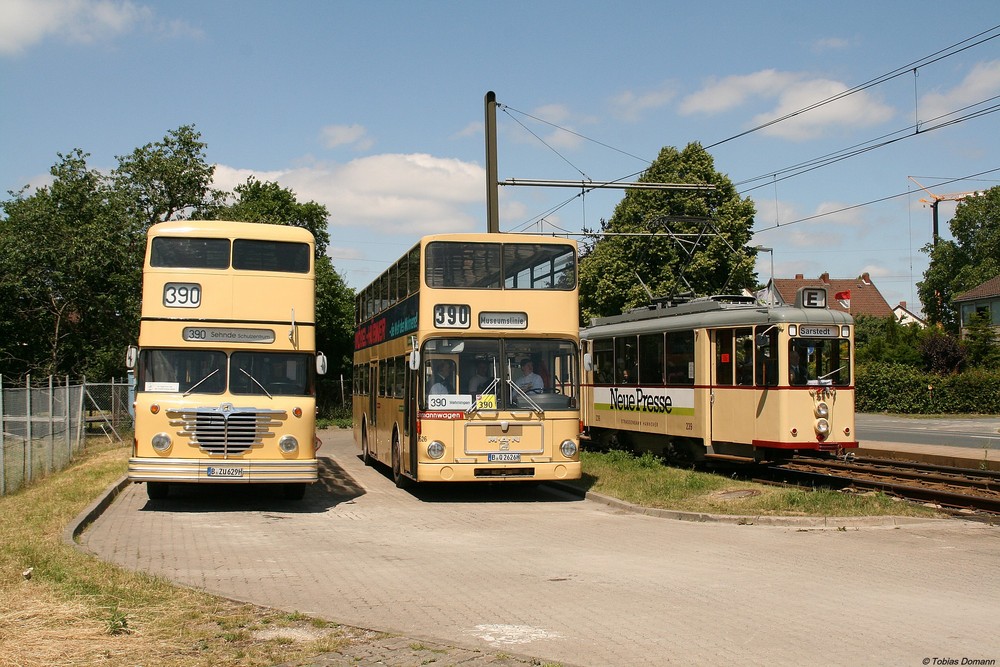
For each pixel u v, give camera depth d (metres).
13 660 6.09
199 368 14.42
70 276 33.88
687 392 20.06
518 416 15.48
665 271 44.00
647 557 10.33
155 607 7.57
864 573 9.28
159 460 13.92
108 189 36.41
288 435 14.36
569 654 6.44
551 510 14.81
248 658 6.26
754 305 19.27
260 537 11.84
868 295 100.50
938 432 32.62
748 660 6.26
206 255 14.71
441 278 15.62
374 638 6.75
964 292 76.75
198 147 39.25
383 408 19.92
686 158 45.12
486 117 24.09
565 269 16.11
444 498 16.44
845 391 17.78
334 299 47.28
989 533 11.77
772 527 12.48
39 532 11.30
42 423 19.38
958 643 6.63
